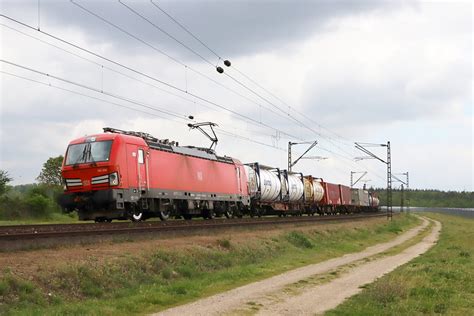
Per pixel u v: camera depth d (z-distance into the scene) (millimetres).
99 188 26078
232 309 14773
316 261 28500
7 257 15852
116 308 14039
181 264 20766
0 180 62344
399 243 45906
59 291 14617
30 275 14516
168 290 16844
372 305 14977
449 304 15008
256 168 50062
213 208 37969
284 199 55812
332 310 14406
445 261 26578
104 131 28109
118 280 16734
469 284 18625
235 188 41156
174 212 32781
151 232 23578
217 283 19094
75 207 26812
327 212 73250
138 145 28156
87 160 26375
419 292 16688
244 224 32719
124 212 27125
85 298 14906
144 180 28344
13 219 54062
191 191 33688
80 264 16297
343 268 25531
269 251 28609
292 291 18125
